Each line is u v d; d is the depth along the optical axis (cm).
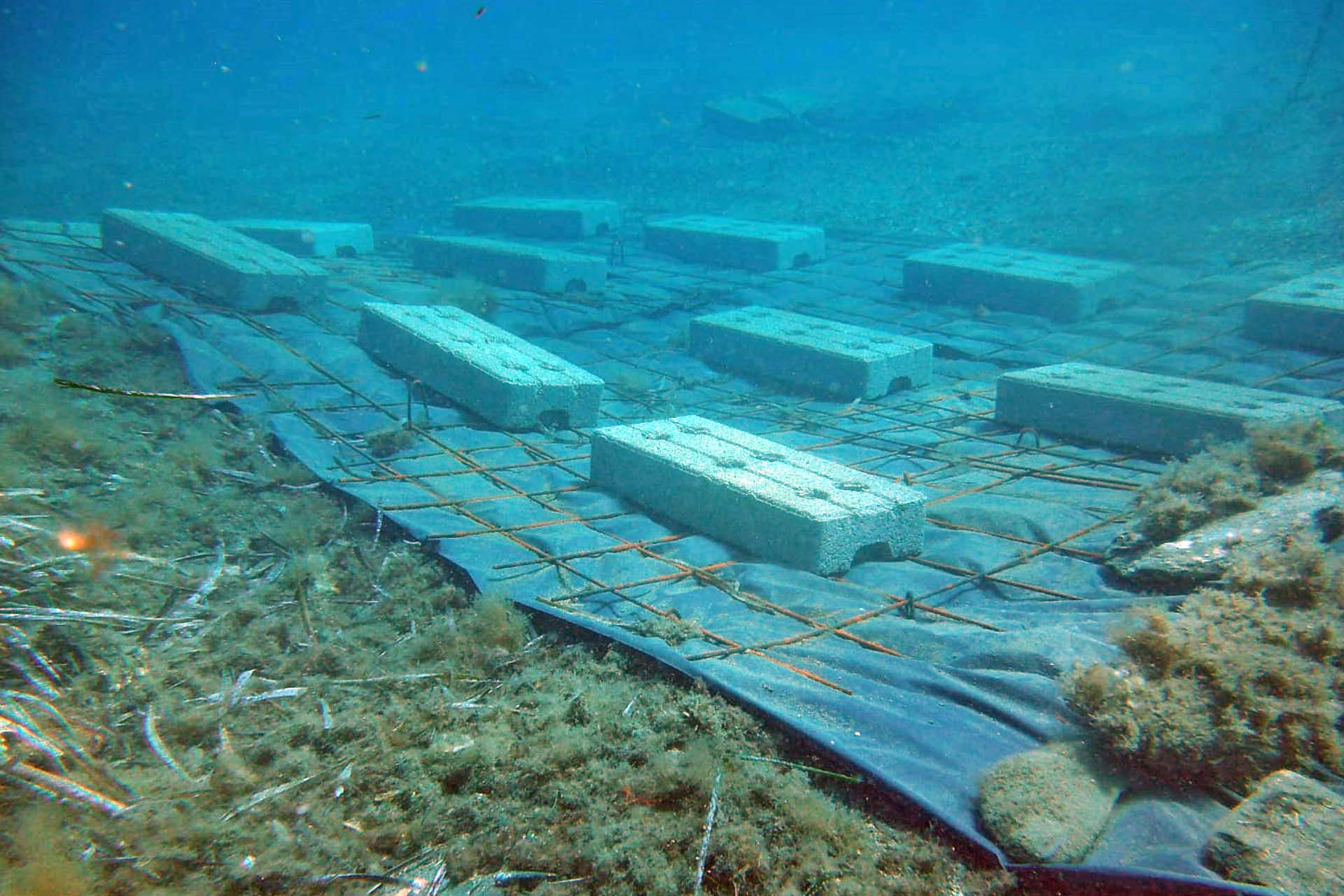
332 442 926
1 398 813
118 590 573
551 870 380
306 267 1366
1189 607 518
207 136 4472
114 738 438
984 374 1331
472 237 2205
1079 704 436
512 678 529
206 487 779
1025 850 363
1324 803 367
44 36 11069
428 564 678
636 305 1634
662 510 819
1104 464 945
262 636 563
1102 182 2425
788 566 695
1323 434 771
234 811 400
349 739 466
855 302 1664
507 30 10656
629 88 5616
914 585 670
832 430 1108
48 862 341
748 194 2866
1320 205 1855
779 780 416
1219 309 1439
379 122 4900
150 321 1130
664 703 485
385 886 370
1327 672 461
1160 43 4819
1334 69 3322
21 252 1358
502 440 1002
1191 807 404
